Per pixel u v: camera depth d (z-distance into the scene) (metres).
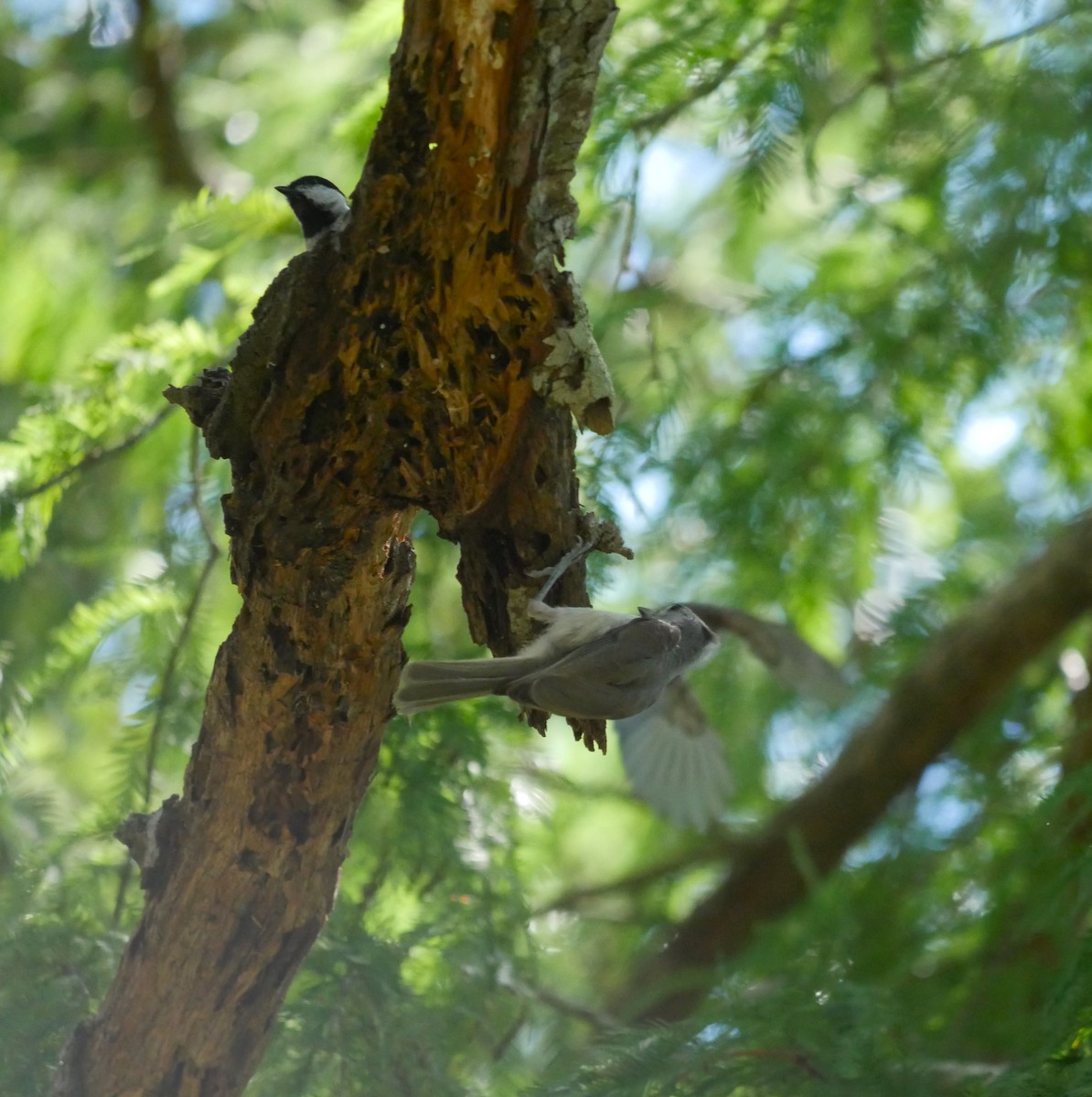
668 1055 5.50
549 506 4.84
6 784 7.14
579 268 9.32
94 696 7.29
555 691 4.91
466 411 4.45
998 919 6.91
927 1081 5.28
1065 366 8.86
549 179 4.14
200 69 10.65
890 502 8.85
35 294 9.82
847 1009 5.64
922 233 8.44
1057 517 9.52
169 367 6.80
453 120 4.02
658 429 7.85
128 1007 4.99
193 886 4.79
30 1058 5.72
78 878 6.39
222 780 4.68
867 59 8.72
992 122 8.02
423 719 6.94
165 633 6.98
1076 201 7.91
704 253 11.51
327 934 6.27
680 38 7.20
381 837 6.80
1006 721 8.58
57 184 10.29
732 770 9.12
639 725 7.16
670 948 9.94
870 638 8.84
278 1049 5.91
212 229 7.06
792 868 10.01
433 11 3.92
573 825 10.26
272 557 4.43
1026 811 7.13
